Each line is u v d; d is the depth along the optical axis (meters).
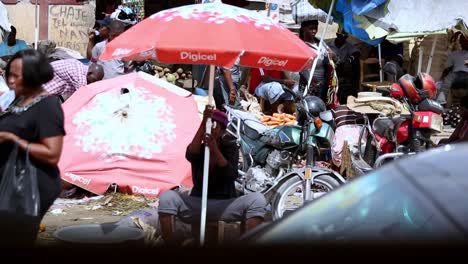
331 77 13.05
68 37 16.06
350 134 10.31
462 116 8.48
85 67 10.55
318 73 13.04
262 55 6.50
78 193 9.78
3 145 5.55
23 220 5.43
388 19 12.27
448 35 14.74
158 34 6.57
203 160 7.20
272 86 12.20
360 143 9.84
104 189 9.67
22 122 5.54
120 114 9.98
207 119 7.05
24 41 15.00
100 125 9.89
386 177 4.01
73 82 10.36
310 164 8.41
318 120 8.42
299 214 4.12
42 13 15.98
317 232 3.96
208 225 7.08
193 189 7.27
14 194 5.45
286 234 3.99
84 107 9.98
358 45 15.95
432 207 3.61
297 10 15.67
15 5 16.00
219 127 7.13
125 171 9.73
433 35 14.51
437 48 14.84
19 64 5.58
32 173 5.50
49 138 5.55
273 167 8.74
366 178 4.09
